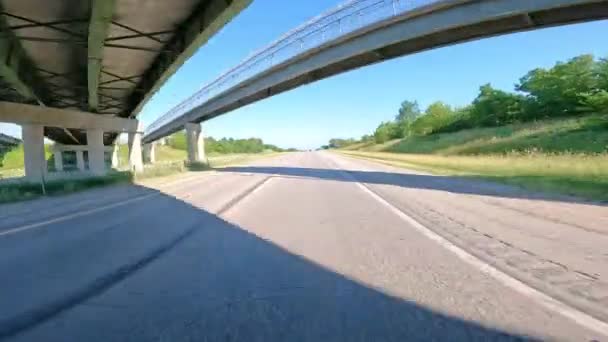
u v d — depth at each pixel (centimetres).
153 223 941
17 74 1805
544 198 1202
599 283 475
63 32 1549
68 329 375
